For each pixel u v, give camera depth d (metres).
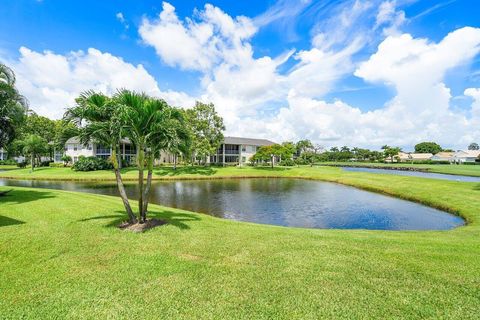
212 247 6.73
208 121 50.16
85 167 40.84
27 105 15.46
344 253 6.32
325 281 4.81
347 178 33.97
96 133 8.23
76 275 5.00
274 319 3.70
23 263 5.53
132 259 5.82
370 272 5.20
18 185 28.34
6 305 3.99
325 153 118.06
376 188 25.75
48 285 4.60
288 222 13.73
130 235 7.65
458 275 5.06
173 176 37.81
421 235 8.61
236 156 66.75
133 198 20.41
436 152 127.44
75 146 52.34
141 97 8.59
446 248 6.72
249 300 4.17
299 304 4.06
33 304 4.02
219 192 24.34
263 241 7.35
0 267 5.32
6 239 6.97
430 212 15.98
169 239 7.36
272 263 5.66
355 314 3.82
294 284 4.69
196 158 49.91
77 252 6.21
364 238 7.86
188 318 3.71
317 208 17.22
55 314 3.78
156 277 4.95
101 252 6.23
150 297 4.23
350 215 15.30
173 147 8.66
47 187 26.55
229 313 3.83
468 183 23.22
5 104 14.03
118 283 4.70
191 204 18.27
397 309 3.94
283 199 20.59
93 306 3.98
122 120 7.91
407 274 5.11
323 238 7.80
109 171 40.97
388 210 16.55
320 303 4.09
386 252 6.39
